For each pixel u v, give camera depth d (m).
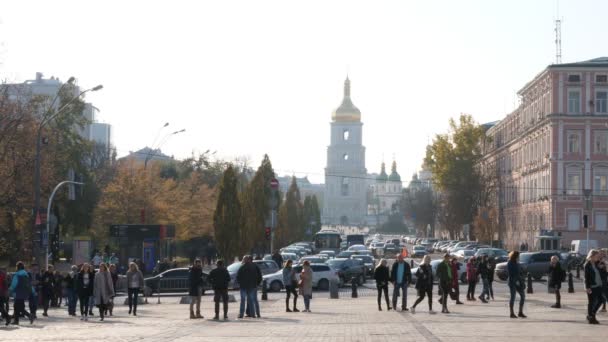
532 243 119.75
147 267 74.00
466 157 133.12
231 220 81.75
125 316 40.09
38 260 52.59
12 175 62.78
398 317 36.00
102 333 29.98
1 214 64.12
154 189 89.19
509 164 141.88
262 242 97.75
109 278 37.50
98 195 90.88
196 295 37.78
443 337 26.86
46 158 65.88
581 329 29.30
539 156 117.38
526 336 26.89
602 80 109.56
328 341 26.00
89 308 42.12
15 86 71.69
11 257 71.75
